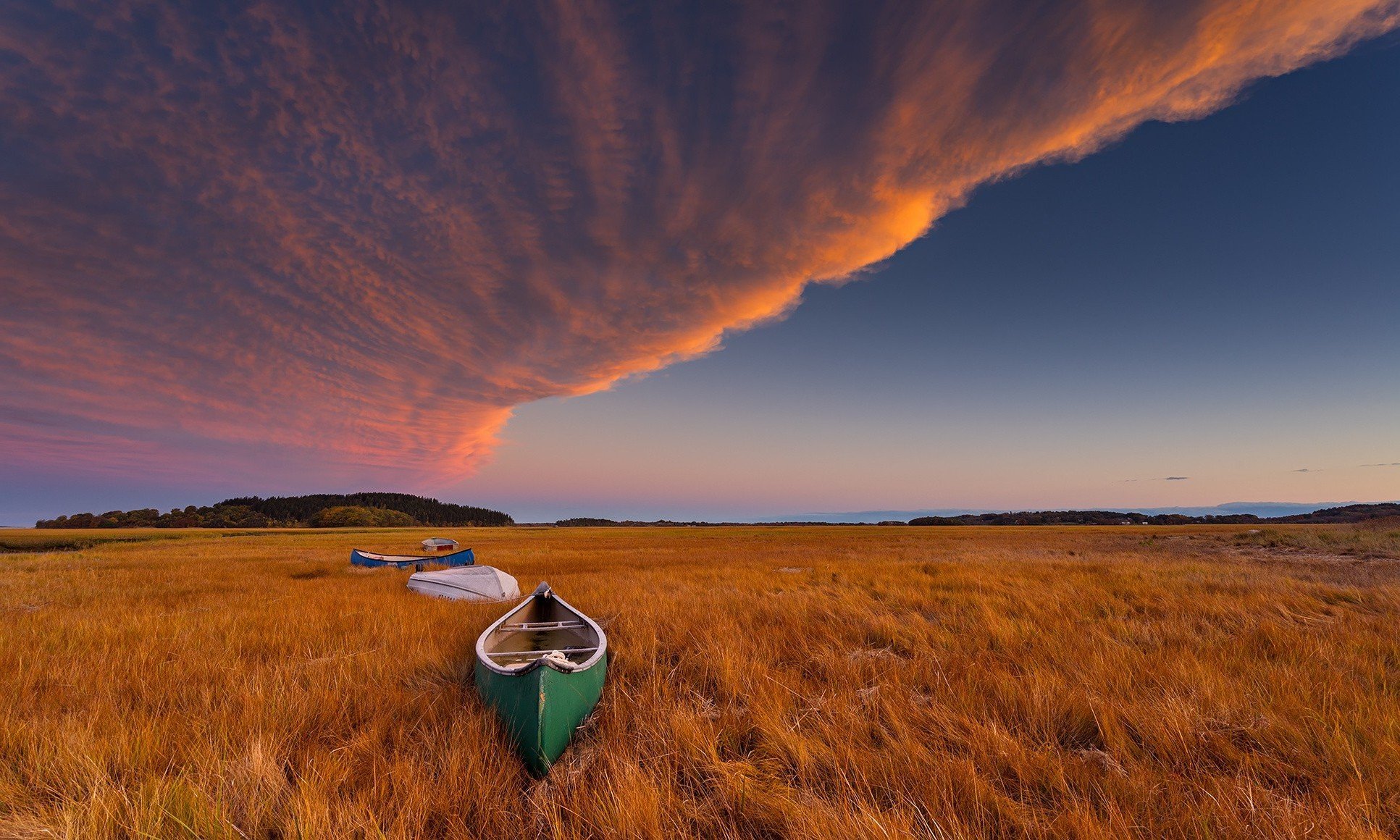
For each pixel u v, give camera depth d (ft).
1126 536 167.22
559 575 65.57
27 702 20.17
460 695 21.71
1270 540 94.53
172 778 14.82
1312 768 15.71
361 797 14.16
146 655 25.82
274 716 18.81
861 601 40.45
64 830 12.69
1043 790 15.23
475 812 14.37
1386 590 37.91
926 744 17.60
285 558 93.56
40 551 115.03
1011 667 24.76
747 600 41.11
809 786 15.58
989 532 225.56
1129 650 25.86
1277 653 25.54
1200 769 15.80
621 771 15.75
